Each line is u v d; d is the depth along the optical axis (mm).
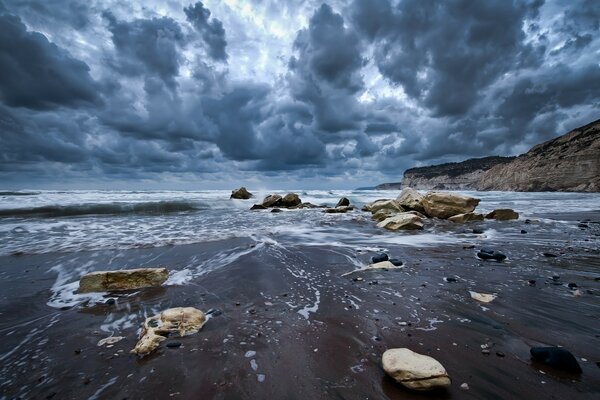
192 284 5836
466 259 7730
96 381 2943
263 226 14180
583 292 5199
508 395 2625
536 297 4984
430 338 3652
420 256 8086
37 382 2949
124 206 23359
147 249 8727
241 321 4207
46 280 6105
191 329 3926
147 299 5102
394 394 2674
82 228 12805
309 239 10766
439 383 2643
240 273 6531
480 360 3166
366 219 17219
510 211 16406
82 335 3908
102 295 5293
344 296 5145
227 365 3158
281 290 5488
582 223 14266
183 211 21953
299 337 3738
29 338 3820
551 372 2945
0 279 6113
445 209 16656
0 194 32438
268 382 2871
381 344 3543
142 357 3336
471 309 4523
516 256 7988
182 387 2822
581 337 3646
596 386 2732
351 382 2848
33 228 12609
